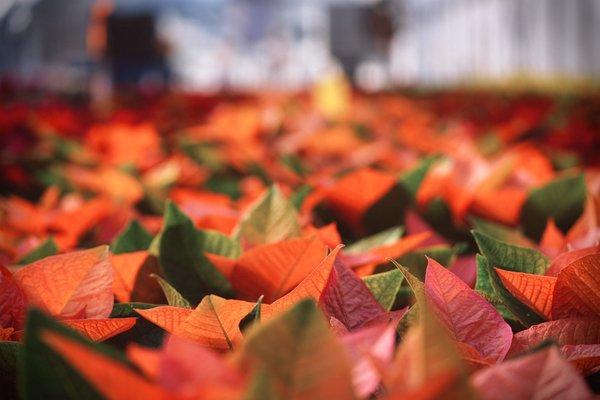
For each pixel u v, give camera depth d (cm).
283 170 211
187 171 224
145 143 264
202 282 108
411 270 117
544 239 130
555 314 95
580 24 1280
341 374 67
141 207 179
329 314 93
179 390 69
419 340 68
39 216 150
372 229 151
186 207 143
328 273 90
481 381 72
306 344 67
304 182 192
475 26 1933
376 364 69
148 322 94
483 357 85
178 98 562
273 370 67
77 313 97
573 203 148
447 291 88
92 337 90
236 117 286
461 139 294
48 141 283
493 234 129
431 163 149
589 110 426
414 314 88
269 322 68
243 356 69
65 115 360
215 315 85
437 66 2359
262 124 305
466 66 2008
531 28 1529
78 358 66
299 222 126
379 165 213
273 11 1989
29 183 233
